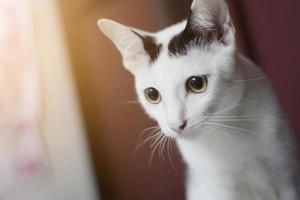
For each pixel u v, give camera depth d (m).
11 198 0.51
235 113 0.36
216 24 0.34
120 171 0.46
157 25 0.40
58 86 0.48
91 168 0.48
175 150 0.41
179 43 0.35
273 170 0.38
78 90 0.47
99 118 0.46
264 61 0.38
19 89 0.49
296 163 0.38
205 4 0.34
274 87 0.38
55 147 0.49
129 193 0.46
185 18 0.39
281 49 0.38
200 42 0.35
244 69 0.36
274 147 0.38
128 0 0.41
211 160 0.38
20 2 0.47
